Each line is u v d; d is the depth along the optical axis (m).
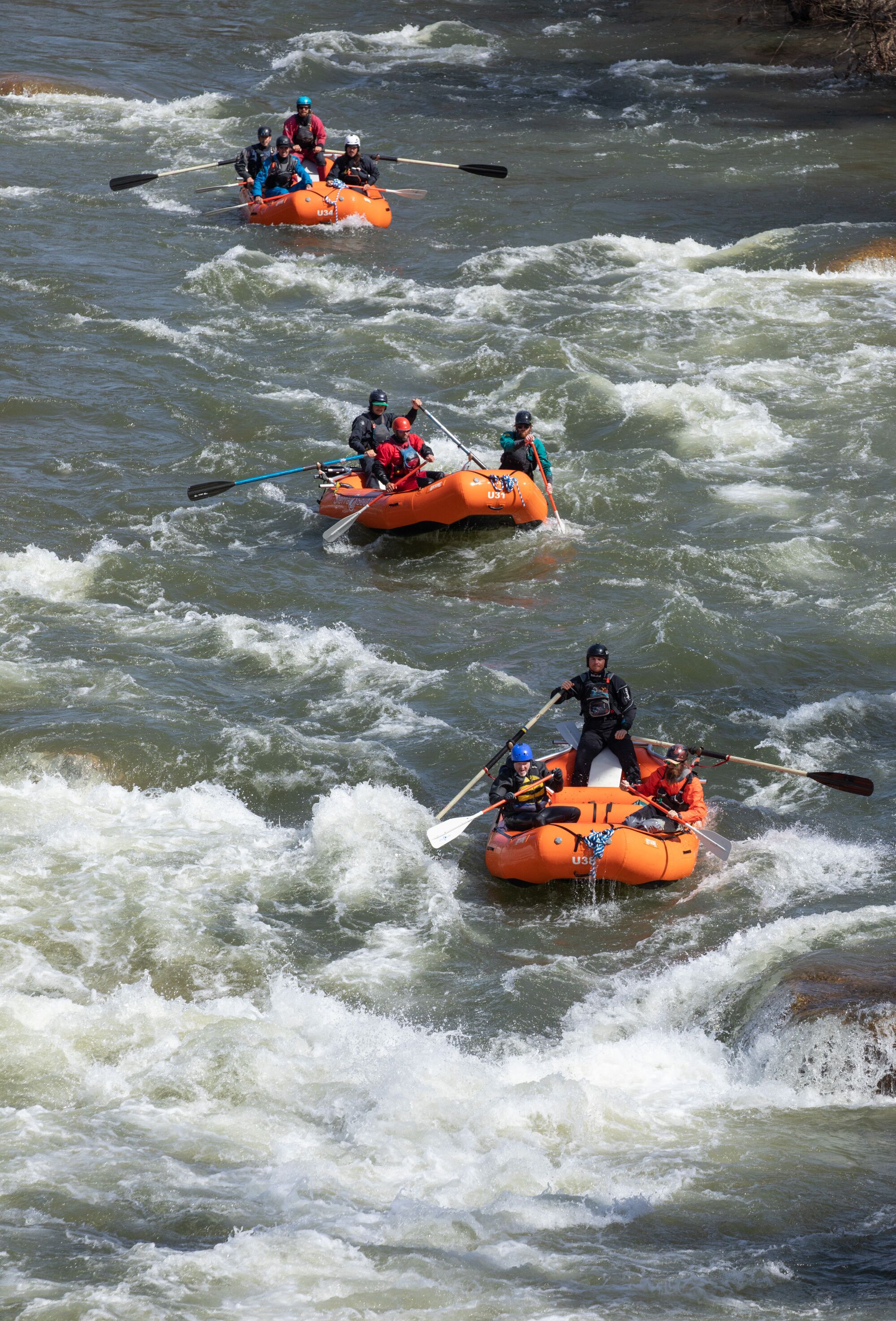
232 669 40.09
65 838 32.25
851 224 78.69
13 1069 24.16
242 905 30.22
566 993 27.42
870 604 43.50
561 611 43.53
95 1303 17.55
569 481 52.31
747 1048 24.95
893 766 35.56
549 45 126.12
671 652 40.38
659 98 108.19
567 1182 21.00
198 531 48.75
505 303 69.44
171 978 27.59
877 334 65.12
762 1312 17.39
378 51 122.12
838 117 102.25
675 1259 18.75
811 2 127.19
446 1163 21.77
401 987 27.64
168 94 106.00
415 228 80.31
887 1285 17.92
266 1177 21.19
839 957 26.25
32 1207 20.00
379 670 40.06
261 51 119.56
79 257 72.88
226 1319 17.33
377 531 49.28
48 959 27.91
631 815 31.94
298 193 78.50
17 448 53.44
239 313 67.88
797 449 54.69
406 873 31.72
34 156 89.00
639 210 82.81
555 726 37.19
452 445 54.34
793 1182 20.77
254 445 54.75
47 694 37.88
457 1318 17.38
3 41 114.94
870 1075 23.66
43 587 44.16
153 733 35.97
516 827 32.06
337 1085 24.11
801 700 38.59
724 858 31.19
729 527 48.94
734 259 75.31
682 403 57.75
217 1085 23.94
